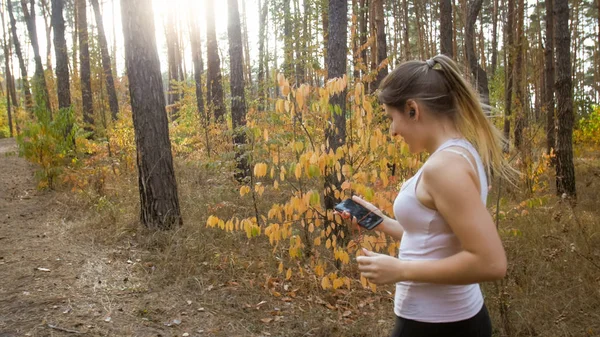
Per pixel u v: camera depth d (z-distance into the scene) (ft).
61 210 22.66
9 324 11.50
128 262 16.03
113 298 13.33
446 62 4.66
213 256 16.51
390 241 14.43
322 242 17.25
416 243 4.57
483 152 4.65
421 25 76.54
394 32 72.74
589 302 13.84
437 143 4.64
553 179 29.14
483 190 4.44
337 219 12.34
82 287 13.89
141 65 18.44
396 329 4.92
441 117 4.63
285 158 15.83
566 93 27.37
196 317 12.71
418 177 4.55
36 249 17.10
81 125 38.27
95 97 43.98
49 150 27.94
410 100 4.66
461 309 4.58
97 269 15.28
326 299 14.62
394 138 12.48
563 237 18.31
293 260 16.37
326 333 12.42
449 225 4.28
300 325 12.76
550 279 15.28
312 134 15.57
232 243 18.02
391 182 13.17
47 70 70.08
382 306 14.39
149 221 18.86
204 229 18.94
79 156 30.71
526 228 19.04
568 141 27.37
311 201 12.00
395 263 4.44
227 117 38.45
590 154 46.65
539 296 14.05
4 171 36.29
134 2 18.22
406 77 4.70
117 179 27.81
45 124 28.30
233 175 26.17
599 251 17.49
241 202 23.20
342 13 19.30
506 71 23.04
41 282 14.12
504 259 3.99
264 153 17.49
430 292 4.61
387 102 4.84
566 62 27.35
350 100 14.61
